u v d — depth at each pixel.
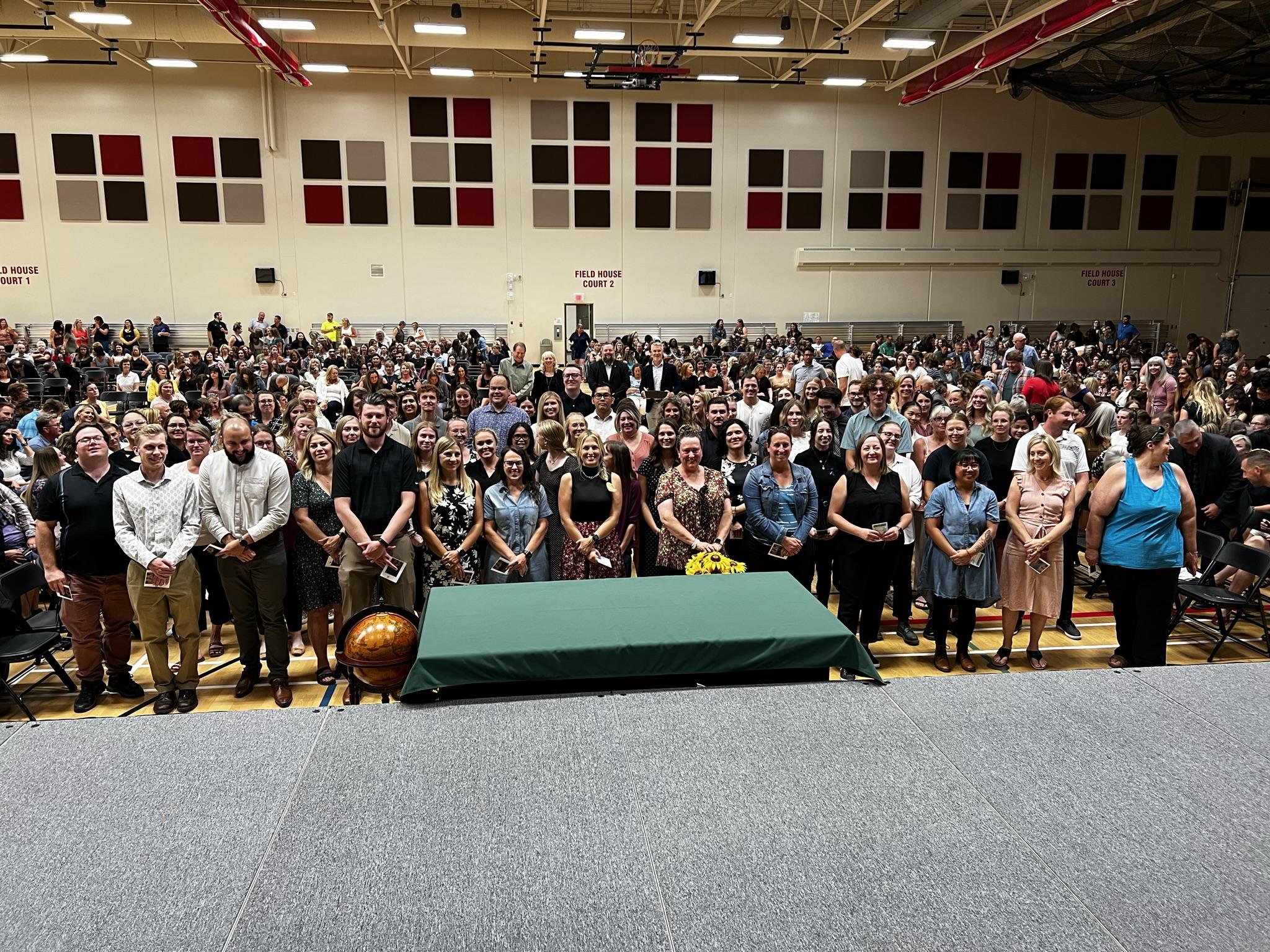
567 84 17.88
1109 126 19.48
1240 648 5.02
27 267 17.08
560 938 1.31
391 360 14.70
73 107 16.64
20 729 1.96
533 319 18.70
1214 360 14.14
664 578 2.63
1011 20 12.31
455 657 2.04
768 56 14.75
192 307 17.64
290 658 4.87
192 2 10.87
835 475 4.94
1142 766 1.81
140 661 4.92
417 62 17.33
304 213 17.62
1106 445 5.93
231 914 1.37
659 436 4.85
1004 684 2.19
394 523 4.00
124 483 3.92
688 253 18.89
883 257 19.25
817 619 2.27
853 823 1.60
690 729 1.94
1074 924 1.35
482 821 1.60
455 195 18.00
